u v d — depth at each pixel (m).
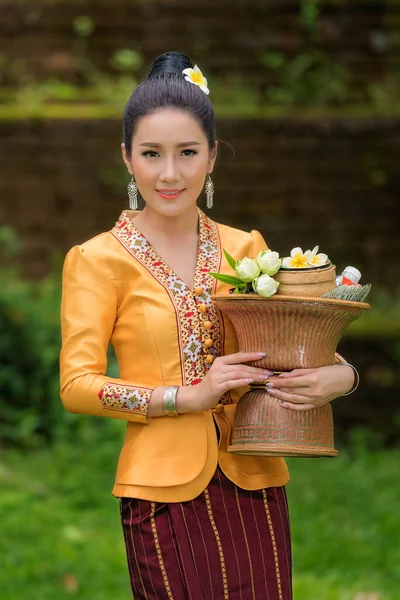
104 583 6.57
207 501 3.93
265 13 12.13
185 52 12.09
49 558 6.86
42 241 11.27
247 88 12.03
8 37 12.11
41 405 9.67
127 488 3.93
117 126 11.26
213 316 3.99
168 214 3.96
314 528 7.75
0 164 11.24
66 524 7.57
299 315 3.72
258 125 11.38
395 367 10.43
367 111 11.59
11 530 7.25
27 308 9.98
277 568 3.99
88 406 3.89
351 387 3.87
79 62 12.09
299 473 9.06
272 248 11.40
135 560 3.97
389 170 11.49
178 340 3.94
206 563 3.89
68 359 3.94
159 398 3.84
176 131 3.88
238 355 3.80
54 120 11.23
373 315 10.99
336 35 12.12
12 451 9.20
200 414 3.95
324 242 11.48
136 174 3.97
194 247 4.13
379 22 12.13
